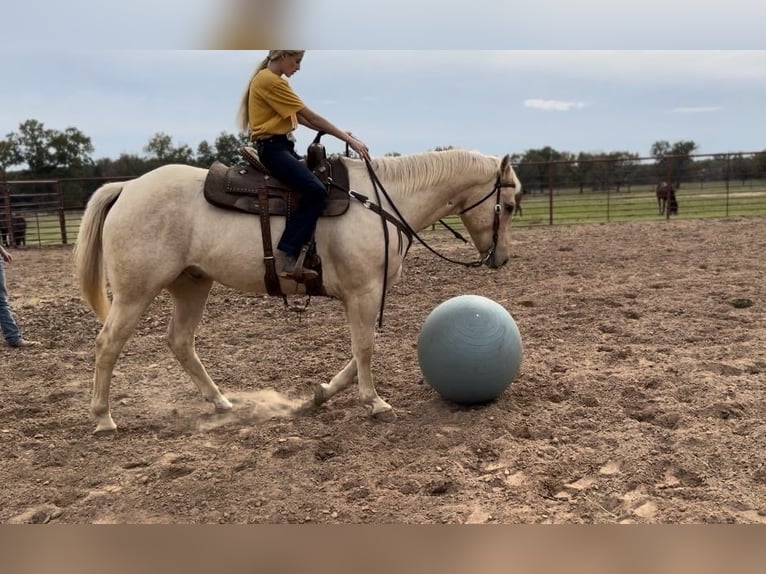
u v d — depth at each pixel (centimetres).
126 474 354
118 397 479
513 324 432
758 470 321
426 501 308
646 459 340
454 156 425
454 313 422
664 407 411
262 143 381
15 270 1197
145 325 696
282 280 395
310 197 377
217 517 303
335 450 378
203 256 391
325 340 621
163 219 384
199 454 376
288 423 419
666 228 1488
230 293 858
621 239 1314
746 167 2128
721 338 564
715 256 1028
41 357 583
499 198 434
